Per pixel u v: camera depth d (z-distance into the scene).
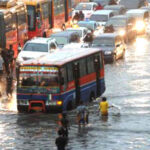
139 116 51.97
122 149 42.41
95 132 47.09
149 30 109.31
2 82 68.94
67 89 54.19
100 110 52.47
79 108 49.03
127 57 85.62
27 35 85.94
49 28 96.12
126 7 124.75
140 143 43.84
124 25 100.00
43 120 51.31
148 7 120.38
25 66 53.78
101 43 82.81
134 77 70.69
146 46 95.62
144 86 65.44
